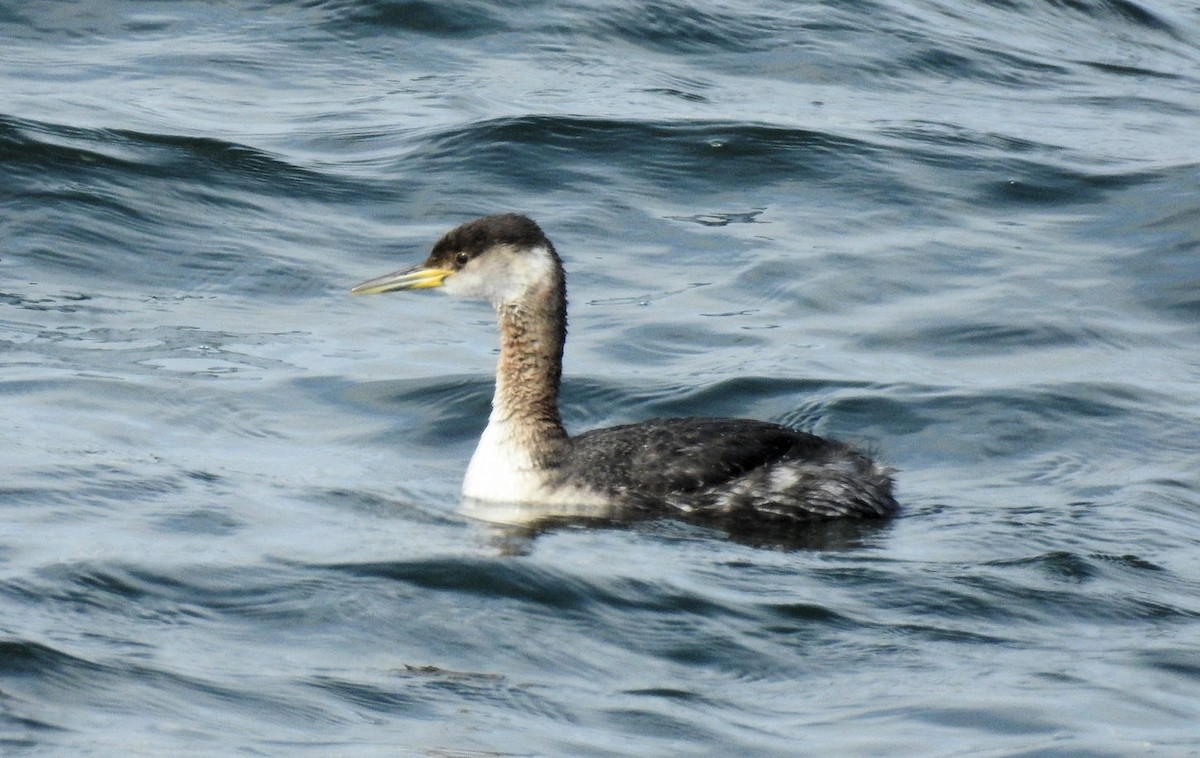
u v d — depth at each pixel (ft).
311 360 53.78
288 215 63.62
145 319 55.98
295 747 30.71
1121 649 35.96
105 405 48.83
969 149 70.28
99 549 38.58
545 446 45.34
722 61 77.25
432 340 56.24
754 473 44.50
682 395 51.80
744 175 67.62
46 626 34.53
